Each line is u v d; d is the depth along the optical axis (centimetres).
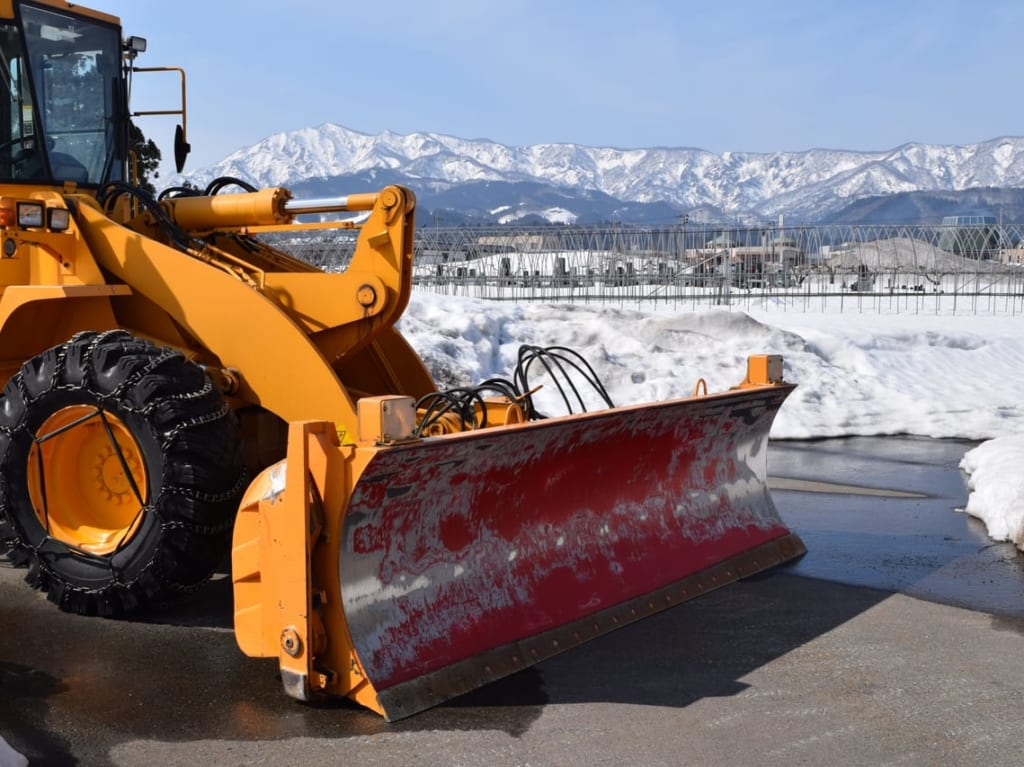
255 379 510
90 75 602
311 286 541
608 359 1152
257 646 385
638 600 480
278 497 373
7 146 561
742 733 360
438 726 363
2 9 554
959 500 760
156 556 462
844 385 1187
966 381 1279
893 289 3077
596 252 2859
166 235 580
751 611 496
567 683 404
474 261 2831
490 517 429
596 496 485
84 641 451
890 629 474
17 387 494
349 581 372
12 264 546
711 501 559
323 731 359
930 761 339
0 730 360
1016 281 2939
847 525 682
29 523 493
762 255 2870
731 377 1162
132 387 466
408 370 621
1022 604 515
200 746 348
